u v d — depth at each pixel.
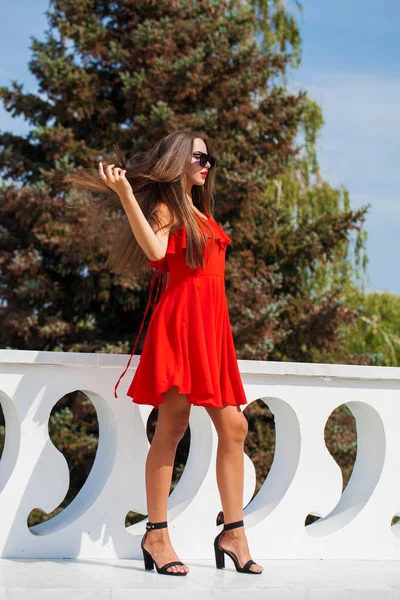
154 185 3.95
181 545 4.38
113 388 4.34
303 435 4.68
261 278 15.44
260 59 15.98
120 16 16.45
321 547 4.64
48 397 4.18
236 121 15.71
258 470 14.73
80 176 4.19
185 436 14.54
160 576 3.77
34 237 15.21
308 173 18.25
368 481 4.91
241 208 14.80
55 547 4.13
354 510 4.83
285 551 4.56
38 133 14.82
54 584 3.47
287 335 16.20
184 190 3.87
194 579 3.74
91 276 14.78
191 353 3.77
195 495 4.45
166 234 3.78
